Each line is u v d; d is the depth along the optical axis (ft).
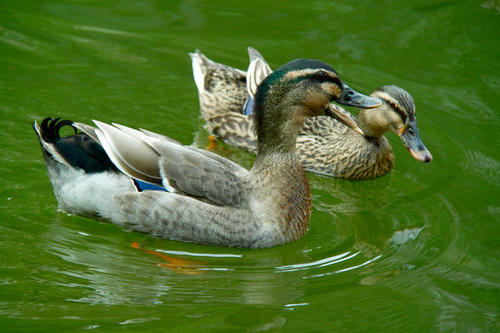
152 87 55.06
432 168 47.37
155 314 32.68
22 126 48.91
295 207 38.70
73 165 38.34
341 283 35.65
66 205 39.29
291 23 61.77
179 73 56.85
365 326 32.27
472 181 45.52
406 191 45.57
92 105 52.21
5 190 42.42
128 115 51.78
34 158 45.85
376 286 35.32
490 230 40.22
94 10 63.26
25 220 39.75
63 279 35.04
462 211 42.42
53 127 38.99
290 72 37.78
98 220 39.19
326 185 47.09
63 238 38.34
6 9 62.44
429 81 54.54
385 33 59.98
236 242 37.37
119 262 36.76
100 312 32.63
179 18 62.69
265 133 38.50
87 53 57.77
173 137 50.47
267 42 59.31
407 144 45.27
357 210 43.39
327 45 58.70
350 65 56.08
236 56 58.34
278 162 38.55
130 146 37.19
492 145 48.57
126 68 56.65
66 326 31.50
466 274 36.27
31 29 59.93
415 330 32.09
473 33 59.31
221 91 53.47
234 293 34.63
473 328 32.19
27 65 55.67
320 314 33.14
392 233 40.55
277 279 35.94
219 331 31.65
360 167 47.03
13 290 33.94
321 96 38.55
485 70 55.47
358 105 39.22
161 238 38.17
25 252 37.01
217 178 37.27
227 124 51.08
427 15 62.08
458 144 48.96
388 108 45.60
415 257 37.99
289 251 38.63
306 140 49.03
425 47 58.13
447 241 39.32
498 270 36.55
